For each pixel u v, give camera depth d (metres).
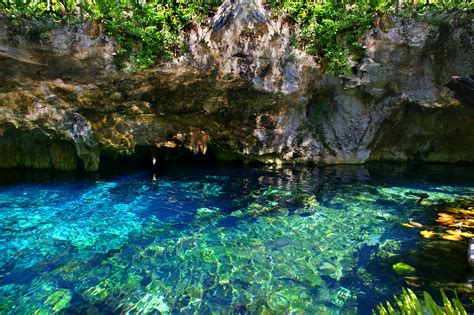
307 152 10.55
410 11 8.59
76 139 8.73
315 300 3.89
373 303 3.83
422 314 2.29
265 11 8.70
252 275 4.40
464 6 8.31
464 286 4.11
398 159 11.10
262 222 6.09
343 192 7.80
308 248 5.12
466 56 8.66
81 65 7.71
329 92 9.95
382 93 9.54
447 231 5.66
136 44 7.98
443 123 10.18
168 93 8.98
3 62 7.15
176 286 4.16
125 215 6.38
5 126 8.14
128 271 4.48
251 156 10.73
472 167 10.44
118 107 8.88
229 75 8.77
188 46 8.35
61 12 7.46
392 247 5.13
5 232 5.57
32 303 3.79
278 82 9.22
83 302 3.83
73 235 5.50
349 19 8.66
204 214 6.46
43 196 7.38
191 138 10.51
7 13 6.79
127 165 10.45
